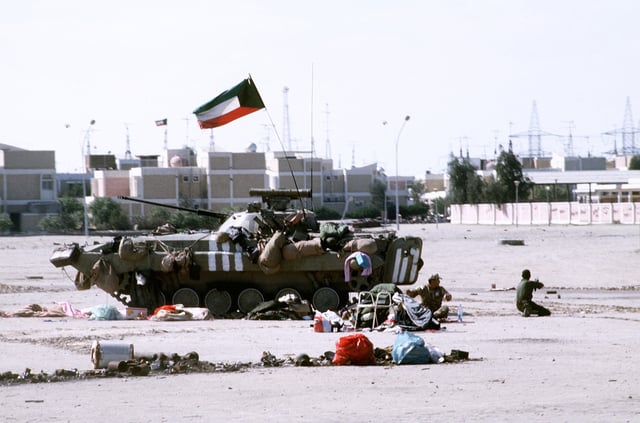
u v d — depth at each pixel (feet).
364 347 75.82
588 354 81.46
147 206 644.27
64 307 123.24
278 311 118.21
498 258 261.03
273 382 67.41
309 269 122.62
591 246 311.06
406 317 102.12
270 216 125.08
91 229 603.67
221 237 123.34
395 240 124.57
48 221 593.42
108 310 117.08
